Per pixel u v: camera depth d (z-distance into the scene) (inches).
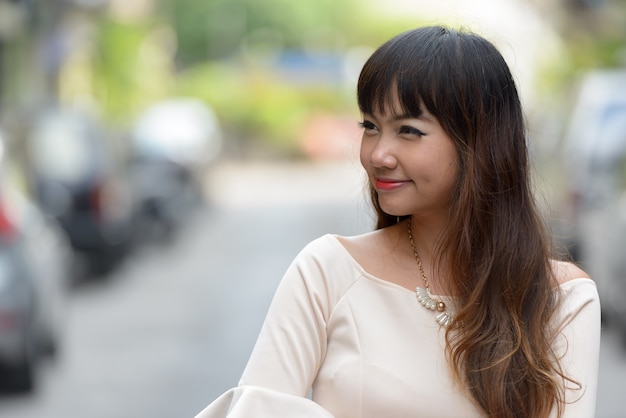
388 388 100.9
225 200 1239.5
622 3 896.3
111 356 416.5
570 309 104.7
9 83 984.9
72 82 1254.9
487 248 103.9
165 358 410.9
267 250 781.9
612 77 518.9
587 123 475.5
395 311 104.2
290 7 2524.6
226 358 410.0
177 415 326.6
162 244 823.7
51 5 1098.7
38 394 353.4
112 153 616.7
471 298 102.5
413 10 2506.2
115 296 573.3
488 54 103.7
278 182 1562.5
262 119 2022.6
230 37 2498.8
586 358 103.6
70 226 562.6
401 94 101.9
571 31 997.8
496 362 100.7
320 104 2155.5
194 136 1056.2
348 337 103.3
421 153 102.6
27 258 343.3
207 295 574.6
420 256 107.1
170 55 2349.9
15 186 376.2
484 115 102.8
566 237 122.4
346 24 2586.1
